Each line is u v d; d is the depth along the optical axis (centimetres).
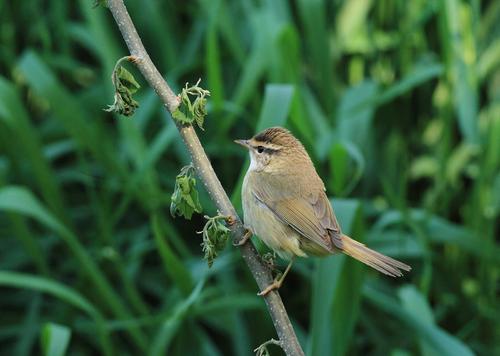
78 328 1038
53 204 1021
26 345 1028
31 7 1190
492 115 1097
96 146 1035
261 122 878
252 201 793
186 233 1137
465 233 1063
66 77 1216
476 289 1113
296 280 1107
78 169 1148
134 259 1059
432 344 938
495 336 1070
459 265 1116
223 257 1015
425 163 1177
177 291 1018
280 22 1142
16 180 1104
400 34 1182
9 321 1093
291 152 815
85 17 1159
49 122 1177
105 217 1052
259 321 1030
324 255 783
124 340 1063
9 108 990
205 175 609
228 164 1116
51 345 808
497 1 1210
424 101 1191
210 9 1122
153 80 595
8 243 1127
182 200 586
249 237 631
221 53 1199
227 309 1018
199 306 977
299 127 937
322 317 813
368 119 1123
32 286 884
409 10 1184
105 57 1116
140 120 1098
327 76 1127
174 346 985
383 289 1088
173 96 598
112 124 1200
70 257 1095
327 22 1214
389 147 1166
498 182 1096
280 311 620
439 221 1071
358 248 751
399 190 1146
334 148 959
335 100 1137
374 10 1207
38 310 1063
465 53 1135
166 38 1163
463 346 926
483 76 1179
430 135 1191
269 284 624
